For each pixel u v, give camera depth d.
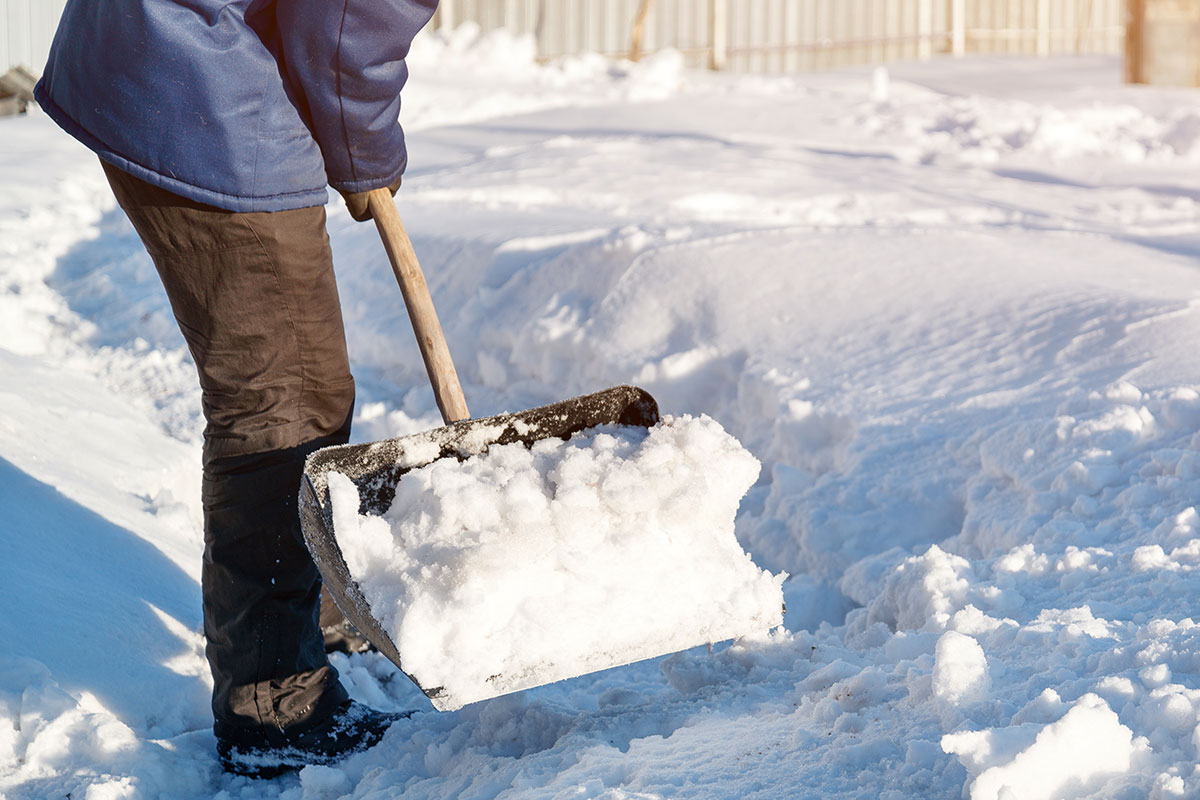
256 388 1.87
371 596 1.60
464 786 1.74
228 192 1.75
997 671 1.68
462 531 1.64
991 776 1.32
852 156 7.64
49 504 2.63
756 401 3.44
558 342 4.10
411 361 4.44
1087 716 1.35
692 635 1.65
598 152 7.48
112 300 5.09
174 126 1.72
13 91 10.09
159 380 4.16
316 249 1.88
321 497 1.67
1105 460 2.57
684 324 3.93
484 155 7.88
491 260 4.68
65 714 1.86
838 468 2.99
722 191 5.94
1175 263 4.24
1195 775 1.29
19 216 6.25
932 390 3.18
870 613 2.31
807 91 12.18
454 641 1.55
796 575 2.80
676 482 1.70
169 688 2.15
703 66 17.11
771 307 3.86
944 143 8.40
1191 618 1.82
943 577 2.19
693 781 1.57
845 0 18.28
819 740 1.63
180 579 2.61
